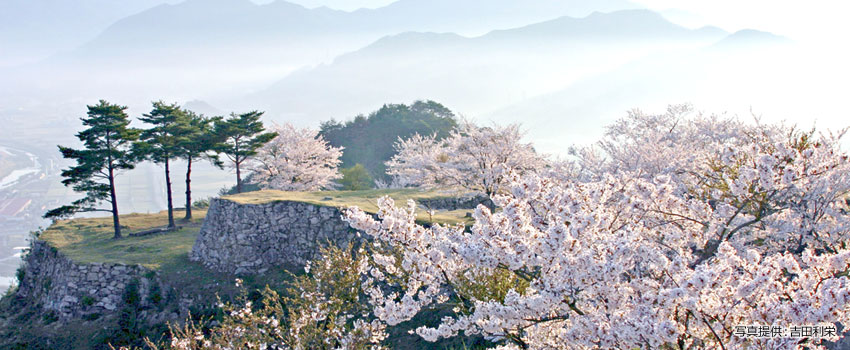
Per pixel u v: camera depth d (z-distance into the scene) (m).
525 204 10.06
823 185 14.44
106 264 35.66
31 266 43.22
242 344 17.64
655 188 11.20
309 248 35.00
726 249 8.41
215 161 55.16
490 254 8.72
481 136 36.22
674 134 37.22
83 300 34.38
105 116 44.09
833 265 8.38
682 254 11.85
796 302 6.93
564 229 8.26
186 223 51.91
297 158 60.81
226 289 33.84
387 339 24.88
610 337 7.84
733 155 12.32
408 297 10.95
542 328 10.67
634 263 9.41
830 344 13.15
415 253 10.45
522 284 13.27
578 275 8.16
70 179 43.97
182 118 50.62
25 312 37.22
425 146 56.88
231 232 36.66
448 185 38.62
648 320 7.30
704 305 7.39
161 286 34.56
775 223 16.06
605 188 10.20
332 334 17.95
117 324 32.97
